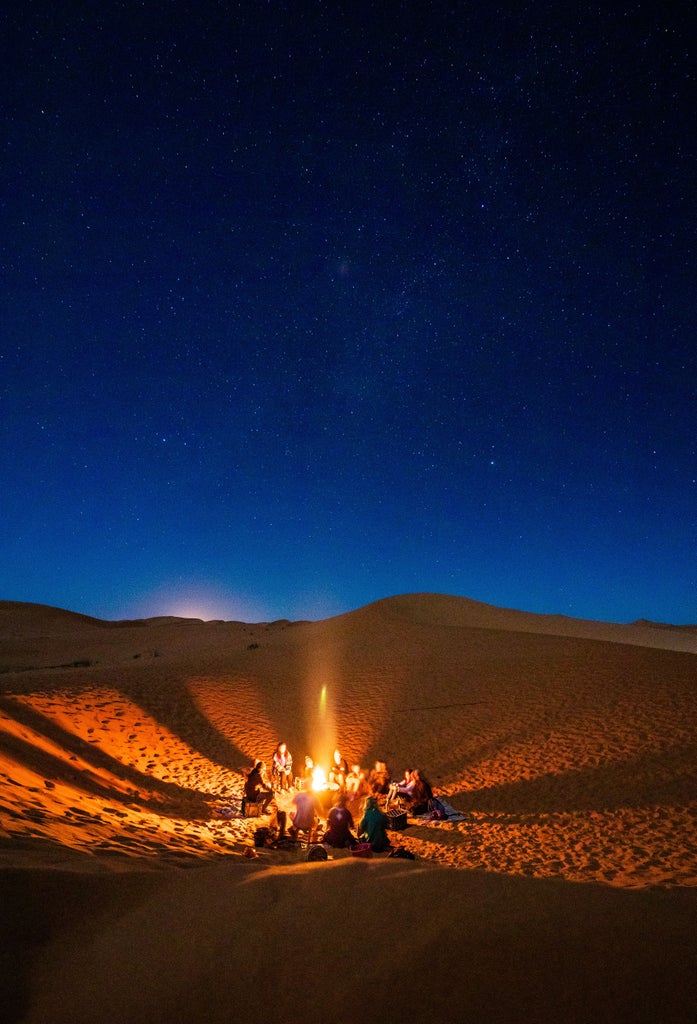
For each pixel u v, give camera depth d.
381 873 4.41
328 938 3.65
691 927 3.63
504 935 3.54
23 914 3.97
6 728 12.41
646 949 3.39
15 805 7.30
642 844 9.52
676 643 50.66
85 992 3.34
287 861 8.75
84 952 3.74
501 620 44.38
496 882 4.17
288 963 3.46
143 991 3.32
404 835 10.78
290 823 10.74
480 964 3.31
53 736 14.53
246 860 8.19
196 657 28.33
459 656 24.28
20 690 19.70
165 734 17.09
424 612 42.03
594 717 16.52
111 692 20.25
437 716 18.19
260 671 23.91
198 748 16.42
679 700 17.14
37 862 4.89
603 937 3.50
